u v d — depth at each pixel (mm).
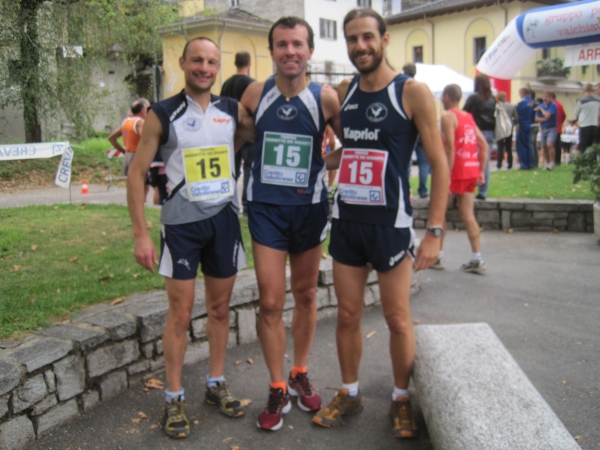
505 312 5176
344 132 3166
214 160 3273
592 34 7473
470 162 6129
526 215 8398
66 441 3162
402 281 3203
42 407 3178
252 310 4535
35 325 3619
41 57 14477
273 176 3262
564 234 8117
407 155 3080
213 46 3168
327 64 42969
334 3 43594
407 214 3129
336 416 3393
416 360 3328
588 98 12844
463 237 8172
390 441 3238
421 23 39969
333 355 4348
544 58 37938
